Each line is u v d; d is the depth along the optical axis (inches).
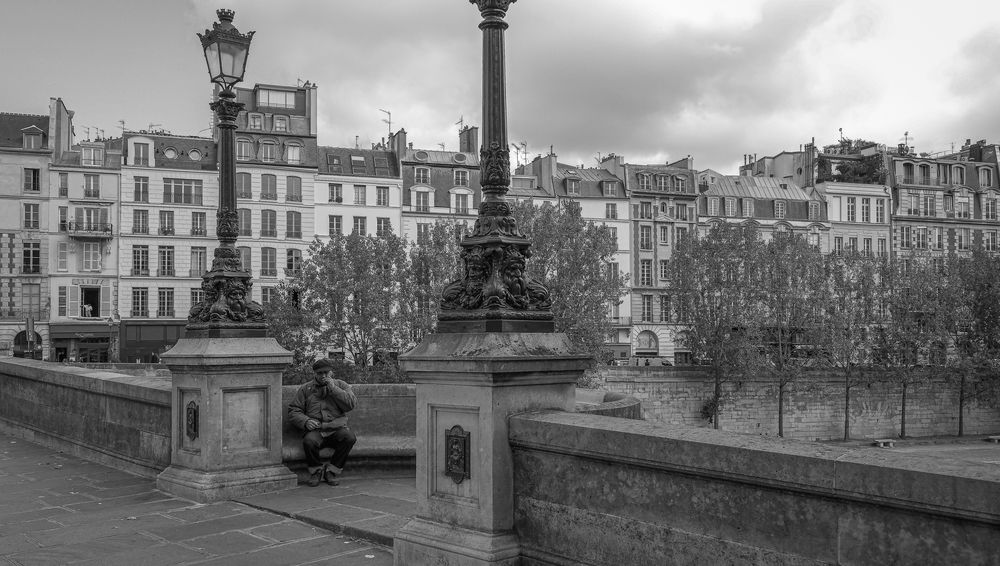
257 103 2775.6
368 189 2834.6
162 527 283.3
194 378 337.4
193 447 340.2
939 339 2310.5
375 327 2012.8
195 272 2677.2
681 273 2333.9
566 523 197.5
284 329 1985.7
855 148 3742.6
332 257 2023.9
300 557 245.3
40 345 2556.6
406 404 396.2
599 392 456.8
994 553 130.0
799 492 155.0
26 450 473.4
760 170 3676.2
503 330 209.8
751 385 2208.4
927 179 3440.0
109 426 423.8
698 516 172.1
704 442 168.7
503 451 207.8
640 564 182.1
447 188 2970.0
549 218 2044.8
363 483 363.6
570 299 2003.0
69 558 245.9
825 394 2255.2
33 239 2568.9
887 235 3339.1
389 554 247.9
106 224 2615.7
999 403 2353.6
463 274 228.4
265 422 347.3
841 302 2340.1
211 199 2699.3
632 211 3171.8
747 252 2338.8
